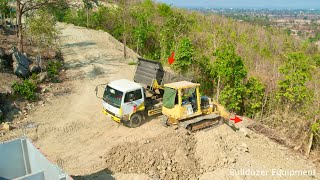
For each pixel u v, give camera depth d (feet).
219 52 71.36
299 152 59.52
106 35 129.70
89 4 96.63
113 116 52.49
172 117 51.70
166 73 56.54
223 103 69.51
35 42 96.94
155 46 125.18
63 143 49.65
